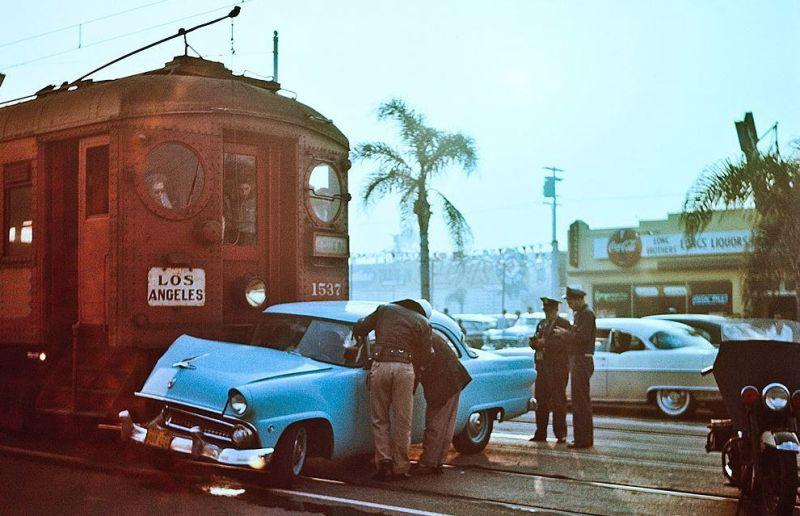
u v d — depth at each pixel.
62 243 10.42
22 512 6.86
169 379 7.91
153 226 9.38
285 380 7.73
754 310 19.41
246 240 10.18
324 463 9.27
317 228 10.63
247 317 9.98
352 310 9.05
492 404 10.07
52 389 10.02
